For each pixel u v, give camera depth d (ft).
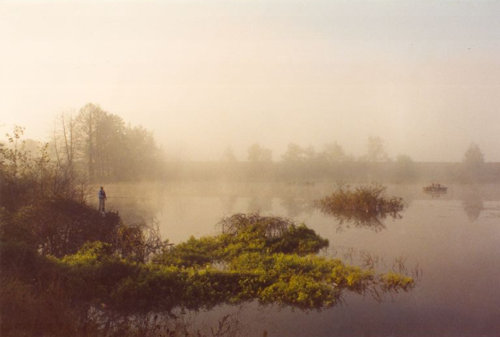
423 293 29.50
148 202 93.50
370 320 24.40
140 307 26.45
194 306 27.02
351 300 28.12
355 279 31.48
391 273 32.86
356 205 81.25
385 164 246.88
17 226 35.86
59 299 24.16
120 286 27.99
